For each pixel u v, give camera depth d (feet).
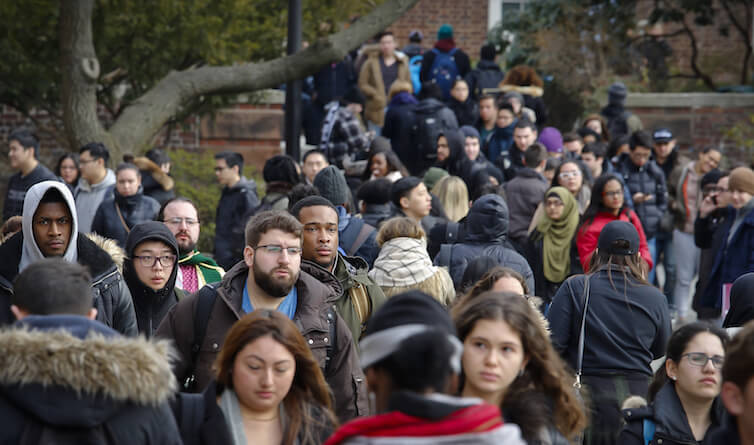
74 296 30.30
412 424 23.44
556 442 32.32
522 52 178.50
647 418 42.91
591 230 78.38
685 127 172.96
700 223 87.15
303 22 122.52
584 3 181.06
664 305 52.37
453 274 63.72
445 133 107.24
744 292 47.44
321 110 139.44
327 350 42.75
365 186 75.97
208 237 130.00
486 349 31.78
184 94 108.68
